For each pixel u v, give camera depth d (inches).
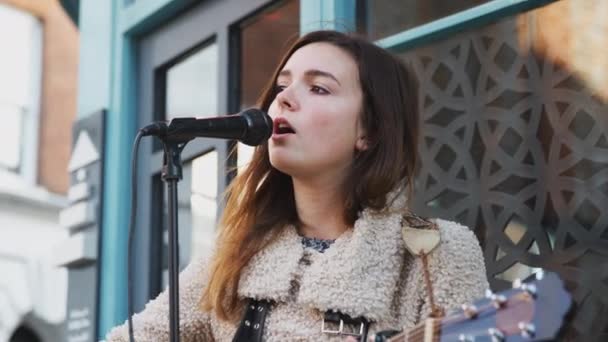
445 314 121.8
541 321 102.0
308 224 147.1
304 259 142.9
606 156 183.8
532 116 192.5
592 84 187.5
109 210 274.4
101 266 273.9
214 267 145.9
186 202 262.2
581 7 190.9
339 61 147.3
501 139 195.3
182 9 269.1
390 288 138.6
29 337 738.8
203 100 266.1
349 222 144.4
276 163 142.7
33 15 740.0
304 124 142.8
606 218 181.6
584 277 181.6
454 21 201.8
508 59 197.2
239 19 253.4
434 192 200.8
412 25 212.2
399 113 149.2
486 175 195.6
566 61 190.9
